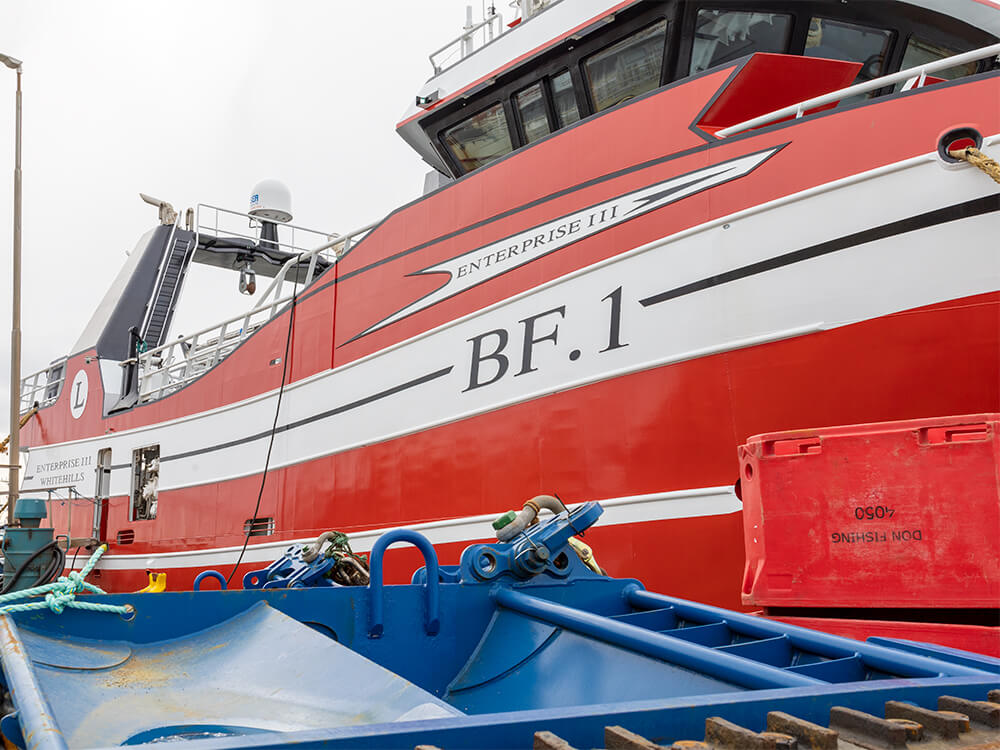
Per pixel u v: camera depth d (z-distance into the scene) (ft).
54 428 53.01
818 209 17.57
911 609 10.85
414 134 31.40
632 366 20.10
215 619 7.84
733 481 18.16
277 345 33.42
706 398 18.74
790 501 11.81
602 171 21.76
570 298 21.80
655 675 6.97
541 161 23.39
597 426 20.62
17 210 51.26
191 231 55.11
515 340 23.02
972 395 15.51
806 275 17.57
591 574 10.06
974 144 15.79
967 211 15.76
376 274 28.55
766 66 19.52
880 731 3.97
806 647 7.22
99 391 48.03
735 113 21.04
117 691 6.23
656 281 19.97
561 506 10.30
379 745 3.73
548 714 4.09
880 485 10.99
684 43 22.74
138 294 52.65
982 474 10.22
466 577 9.30
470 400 24.02
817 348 17.24
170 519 38.52
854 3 21.80
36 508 30.73
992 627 9.73
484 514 22.98
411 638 8.73
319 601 8.34
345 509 28.04
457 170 30.73
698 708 4.28
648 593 9.79
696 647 6.63
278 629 7.23
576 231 21.99
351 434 28.37
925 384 15.96
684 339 19.22
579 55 24.73
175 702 6.04
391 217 28.50
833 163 17.51
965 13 21.54
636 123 21.21
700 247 19.27
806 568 11.51
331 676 6.09
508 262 23.67
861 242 16.93
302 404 31.14
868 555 10.96
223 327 39.42
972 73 24.00
